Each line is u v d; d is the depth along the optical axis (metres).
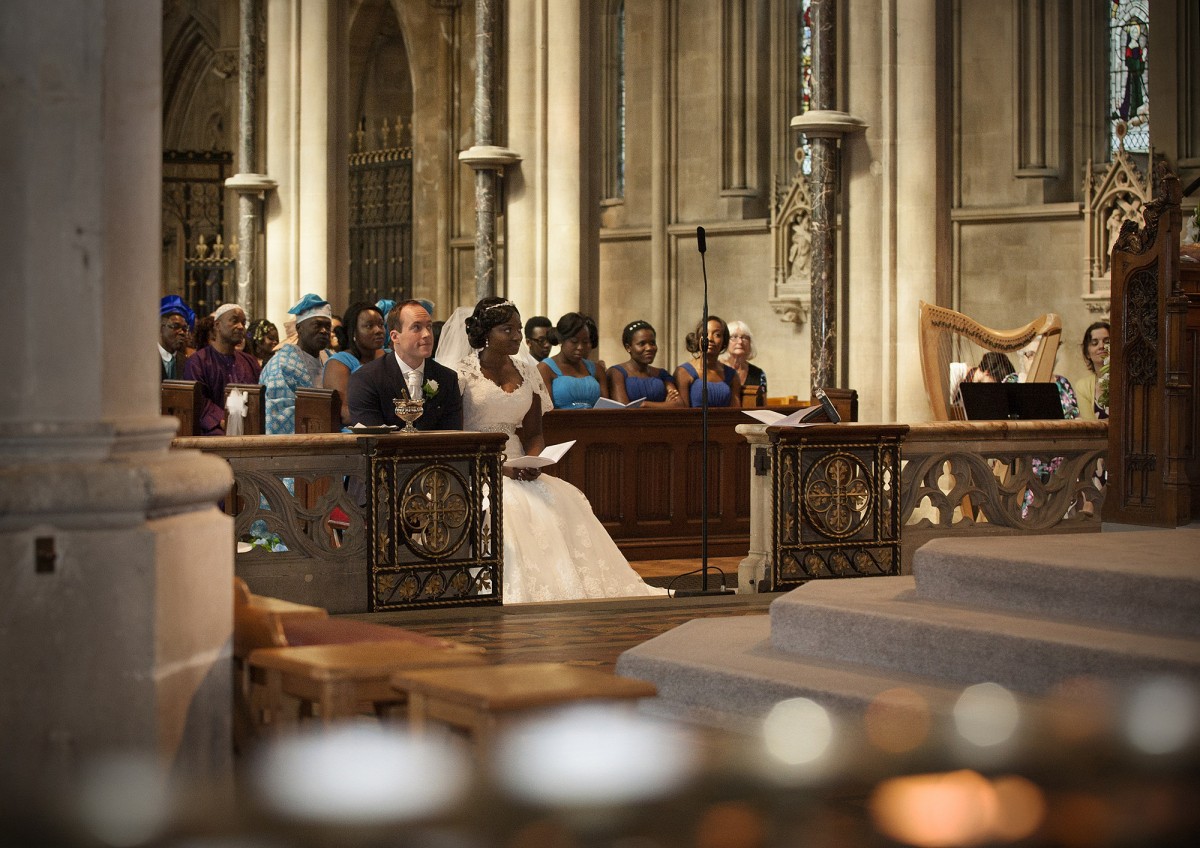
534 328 12.53
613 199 26.98
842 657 5.89
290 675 4.03
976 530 9.58
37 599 3.89
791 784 2.05
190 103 35.41
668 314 25.84
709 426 12.23
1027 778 2.14
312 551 8.08
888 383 13.52
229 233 32.47
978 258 22.00
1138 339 8.46
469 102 29.44
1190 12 19.52
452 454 8.34
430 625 7.69
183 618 4.05
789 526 8.85
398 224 30.62
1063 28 21.44
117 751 3.91
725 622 6.87
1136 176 20.00
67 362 3.98
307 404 9.22
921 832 2.00
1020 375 12.59
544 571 9.01
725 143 25.06
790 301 23.64
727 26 24.95
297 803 1.91
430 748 2.13
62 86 3.94
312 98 20.31
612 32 26.92
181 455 4.24
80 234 3.97
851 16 13.54
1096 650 4.96
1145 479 8.44
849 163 13.59
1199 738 2.25
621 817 1.92
